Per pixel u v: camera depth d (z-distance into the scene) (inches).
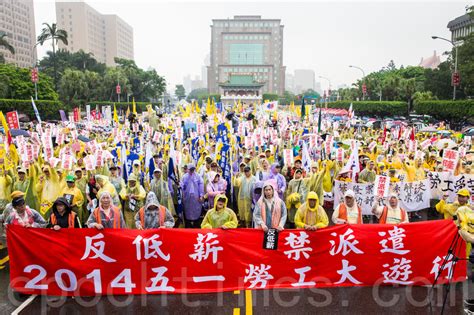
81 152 552.4
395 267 277.9
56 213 277.0
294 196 343.3
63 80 2272.4
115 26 6510.8
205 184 435.5
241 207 390.9
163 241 267.1
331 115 2329.0
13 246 259.4
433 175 489.4
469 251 294.7
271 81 6003.9
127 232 265.3
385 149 689.6
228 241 271.3
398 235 276.4
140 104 2979.8
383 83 2470.5
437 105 1579.7
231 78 4785.9
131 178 347.6
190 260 269.4
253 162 506.6
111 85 2827.3
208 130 850.1
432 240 277.9
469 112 1433.3
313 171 438.9
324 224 283.0
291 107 1492.4
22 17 4916.3
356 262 276.4
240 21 6131.9
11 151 441.1
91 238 263.0
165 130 930.1
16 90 1776.6
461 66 1523.1
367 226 275.9
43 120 1742.1
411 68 2881.4
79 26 5674.2
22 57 4936.0
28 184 361.4
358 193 456.8
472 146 725.3
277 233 273.3
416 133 1112.2
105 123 1274.6
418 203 474.9
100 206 281.0
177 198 413.4
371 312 251.6
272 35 6092.5
